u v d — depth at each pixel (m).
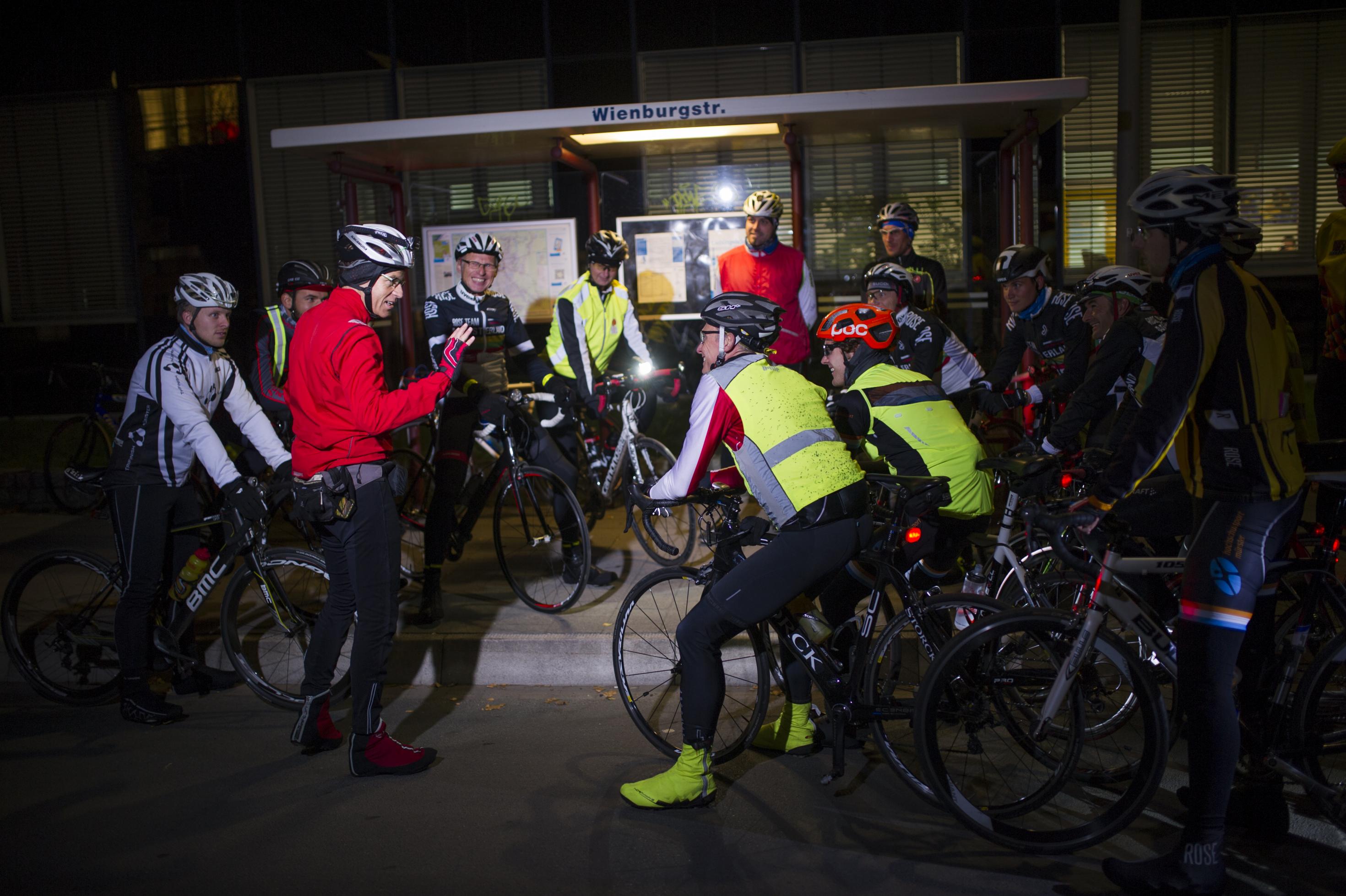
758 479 3.17
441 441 4.86
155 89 8.66
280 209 8.70
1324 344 4.51
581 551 5.04
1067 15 7.76
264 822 3.25
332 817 3.29
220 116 8.62
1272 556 2.68
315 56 8.49
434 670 4.59
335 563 3.60
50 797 3.48
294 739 3.75
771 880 2.84
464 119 6.04
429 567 4.80
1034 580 3.66
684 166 8.16
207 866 2.98
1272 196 7.89
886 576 3.32
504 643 4.55
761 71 8.10
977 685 3.18
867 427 3.66
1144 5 7.73
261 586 4.23
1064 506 3.58
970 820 2.96
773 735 3.76
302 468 3.50
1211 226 2.67
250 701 4.44
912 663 3.55
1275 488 2.63
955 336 5.59
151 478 4.07
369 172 6.93
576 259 7.53
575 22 8.22
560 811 3.30
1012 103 5.84
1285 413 2.68
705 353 3.34
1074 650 2.93
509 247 7.40
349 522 3.47
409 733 4.01
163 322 8.90
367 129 6.09
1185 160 7.91
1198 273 2.66
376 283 3.49
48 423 9.02
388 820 3.25
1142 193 2.74
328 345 3.37
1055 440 4.06
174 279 8.83
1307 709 2.90
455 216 8.41
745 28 8.06
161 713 4.16
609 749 3.81
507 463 5.01
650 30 8.15
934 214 8.00
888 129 6.64
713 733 3.27
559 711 4.21
